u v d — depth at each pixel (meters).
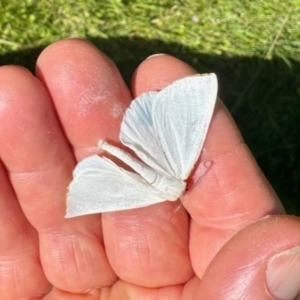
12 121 0.10
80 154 0.11
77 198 0.10
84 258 0.11
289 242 0.08
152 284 0.11
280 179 0.16
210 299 0.09
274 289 0.08
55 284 0.11
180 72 0.11
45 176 0.11
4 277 0.11
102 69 0.10
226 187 0.10
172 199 0.10
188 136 0.10
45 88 0.10
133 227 0.11
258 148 0.16
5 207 0.11
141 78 0.11
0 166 0.11
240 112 0.16
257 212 0.10
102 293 0.12
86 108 0.10
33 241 0.11
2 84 0.10
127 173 0.10
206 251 0.11
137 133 0.10
